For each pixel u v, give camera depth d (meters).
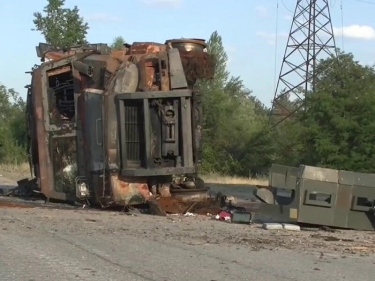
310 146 40.25
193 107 17.08
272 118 61.19
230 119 58.28
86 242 10.79
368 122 37.50
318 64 50.34
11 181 33.84
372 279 8.59
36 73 18.80
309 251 10.84
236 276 8.42
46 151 18.53
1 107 77.56
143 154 16.78
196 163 17.17
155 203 16.16
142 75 16.89
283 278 8.39
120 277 8.17
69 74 18.30
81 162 17.66
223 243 11.28
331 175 14.62
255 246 11.12
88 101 17.28
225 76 74.00
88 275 8.26
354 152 37.56
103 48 18.16
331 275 8.73
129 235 11.80
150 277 8.21
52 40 61.44
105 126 16.67
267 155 54.81
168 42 17.91
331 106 38.75
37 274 8.27
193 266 9.01
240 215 15.05
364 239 12.95
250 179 48.03
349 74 44.44
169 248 10.48
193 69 17.48
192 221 14.80
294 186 14.72
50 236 11.32
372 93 38.91
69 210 16.30
